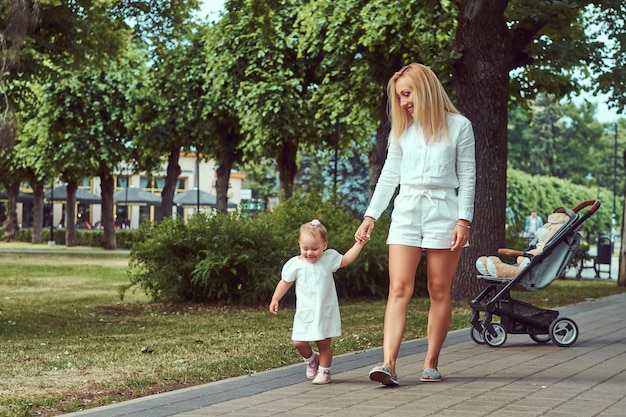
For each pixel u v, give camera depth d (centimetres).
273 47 2931
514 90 2194
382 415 535
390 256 685
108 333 1188
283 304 1661
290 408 569
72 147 4259
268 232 1678
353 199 5969
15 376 785
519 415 525
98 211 8750
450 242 681
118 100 4241
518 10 1697
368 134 3472
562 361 780
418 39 1866
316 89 3025
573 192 8800
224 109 3378
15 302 1702
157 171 4641
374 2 2178
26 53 1662
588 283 2367
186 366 831
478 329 916
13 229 6341
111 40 2277
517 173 8238
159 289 1698
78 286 2175
